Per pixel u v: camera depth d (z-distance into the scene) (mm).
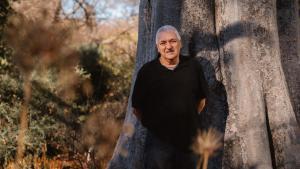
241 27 4609
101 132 2213
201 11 4719
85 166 5469
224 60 4613
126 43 18344
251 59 4574
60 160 7230
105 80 14656
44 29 1415
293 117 4621
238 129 4488
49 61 1438
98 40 16562
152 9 5066
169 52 3762
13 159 7074
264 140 4465
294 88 4949
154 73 3809
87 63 14664
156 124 3787
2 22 10648
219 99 4574
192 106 3770
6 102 8938
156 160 3789
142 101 3871
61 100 9258
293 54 5004
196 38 4688
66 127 8609
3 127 7691
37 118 8625
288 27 5031
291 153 4508
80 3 13625
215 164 4469
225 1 4688
